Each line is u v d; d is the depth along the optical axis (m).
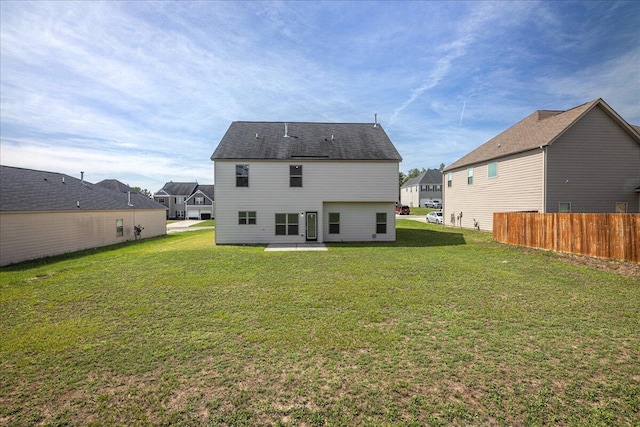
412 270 9.48
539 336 4.80
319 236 17.34
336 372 3.82
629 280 8.07
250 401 3.27
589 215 10.66
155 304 6.48
